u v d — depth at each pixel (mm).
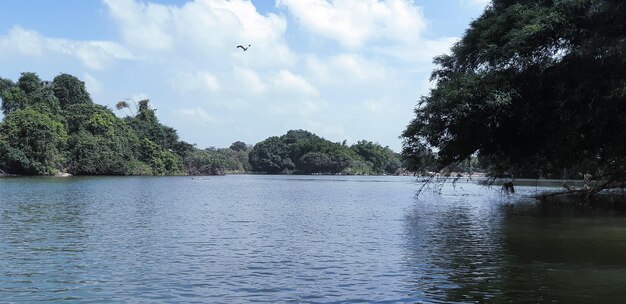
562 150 27594
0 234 20766
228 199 45344
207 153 172875
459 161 34250
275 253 17094
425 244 19031
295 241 19812
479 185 77188
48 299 11398
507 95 24875
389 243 19312
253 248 18094
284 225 25234
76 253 16766
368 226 24922
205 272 14125
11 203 35375
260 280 13234
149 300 11359
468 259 15961
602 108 24281
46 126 100188
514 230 22984
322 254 16922
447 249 17844
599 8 21984
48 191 49938
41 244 18469
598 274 13766
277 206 37781
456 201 43812
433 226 24844
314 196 51781
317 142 193500
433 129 29734
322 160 185250
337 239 20375
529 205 38188
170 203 38875
